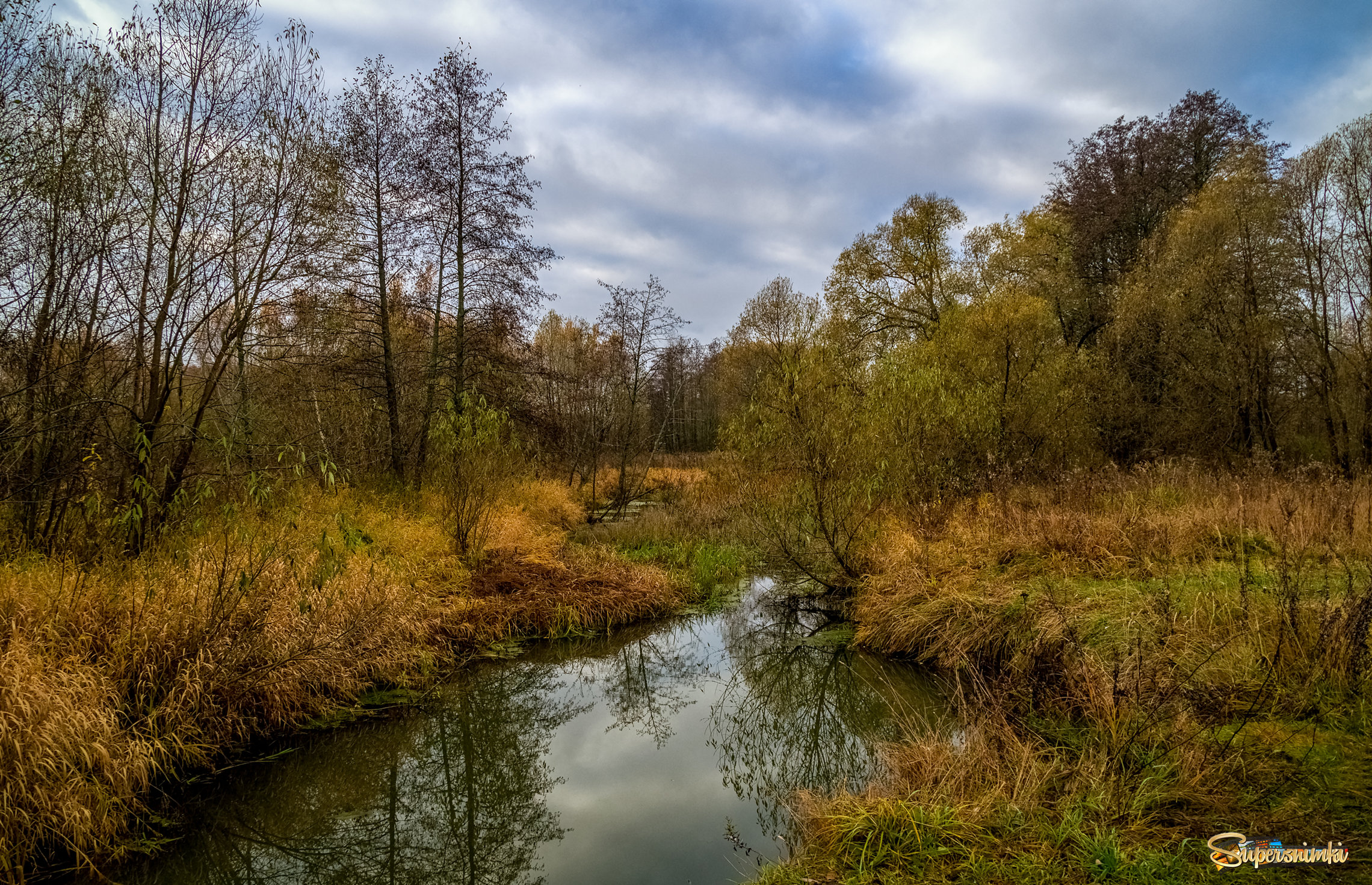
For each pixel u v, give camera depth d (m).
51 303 7.47
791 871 3.83
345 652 7.38
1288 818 3.48
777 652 9.85
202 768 5.75
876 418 10.94
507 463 12.09
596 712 8.34
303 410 14.40
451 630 9.08
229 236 8.53
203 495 7.52
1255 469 12.46
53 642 5.29
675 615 11.38
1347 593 5.18
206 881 5.15
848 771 6.14
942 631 8.17
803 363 11.17
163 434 8.21
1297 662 4.91
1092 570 8.39
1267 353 16.84
